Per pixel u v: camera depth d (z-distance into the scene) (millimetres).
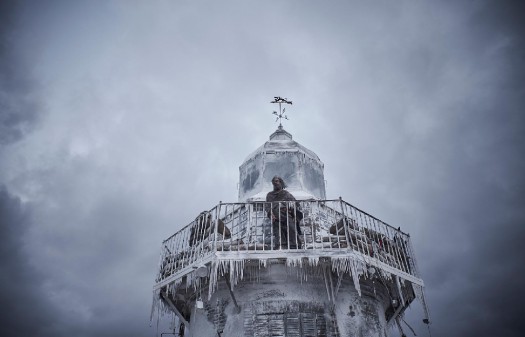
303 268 14141
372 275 13836
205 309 14906
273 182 15227
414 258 15633
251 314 13875
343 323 13945
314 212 15531
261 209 15188
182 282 14656
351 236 13578
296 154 19031
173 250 15305
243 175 19562
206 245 14078
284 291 14109
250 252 13250
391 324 17062
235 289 14461
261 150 19344
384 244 14672
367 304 14875
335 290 14133
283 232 14031
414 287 15016
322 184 19375
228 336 13859
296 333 13516
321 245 13484
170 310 16016
